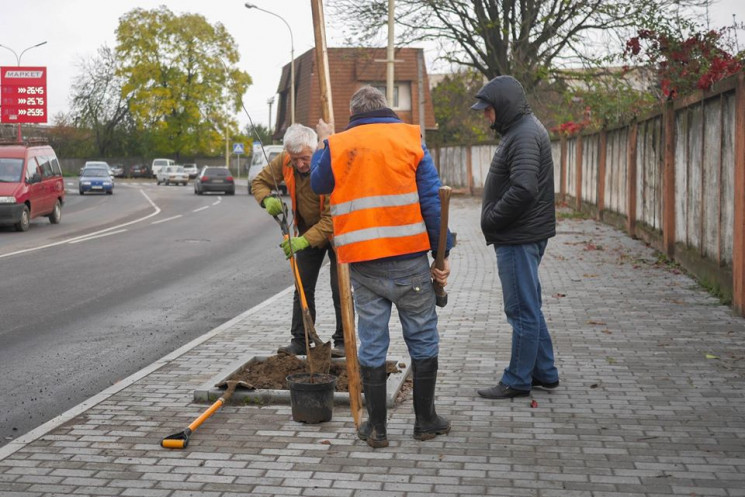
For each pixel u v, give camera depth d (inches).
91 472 171.3
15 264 555.2
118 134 3695.9
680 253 468.8
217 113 2923.2
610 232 681.6
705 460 173.2
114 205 1364.4
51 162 957.2
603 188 779.4
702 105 410.0
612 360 259.8
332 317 343.9
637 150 624.4
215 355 277.4
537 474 166.7
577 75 1209.4
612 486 160.2
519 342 218.1
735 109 339.6
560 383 234.8
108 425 202.5
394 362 249.3
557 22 1190.9
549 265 494.9
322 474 168.2
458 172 1515.7
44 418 221.9
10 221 824.3
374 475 167.5
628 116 674.2
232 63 2935.5
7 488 163.2
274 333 313.9
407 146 181.6
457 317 337.1
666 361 258.4
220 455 180.4
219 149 3189.0
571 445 183.5
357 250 182.1
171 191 2012.8
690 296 378.3
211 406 212.1
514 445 184.1
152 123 2923.2
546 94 1273.4
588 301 369.4
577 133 910.4
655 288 402.9
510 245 216.4
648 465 170.7
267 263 566.3
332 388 203.6
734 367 249.8
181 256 607.5
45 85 1787.6
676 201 486.6
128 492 160.9
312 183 188.7
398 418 206.1
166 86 2918.3
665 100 523.5
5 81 1777.8
